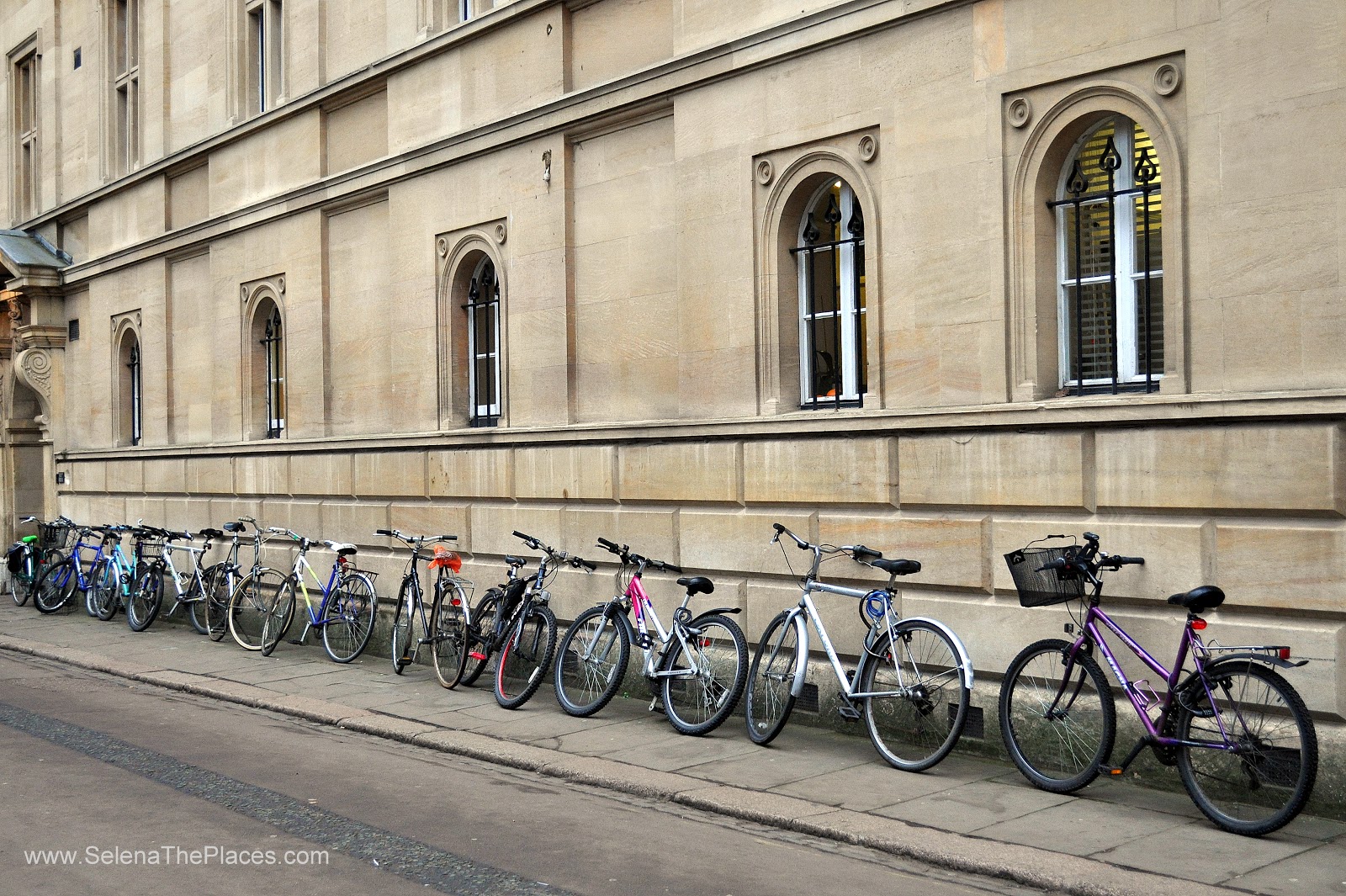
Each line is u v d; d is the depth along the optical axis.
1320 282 6.96
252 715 10.70
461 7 13.63
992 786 7.58
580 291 11.89
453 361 13.45
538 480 12.07
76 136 21.73
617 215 11.49
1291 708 6.30
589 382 11.80
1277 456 7.05
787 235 10.00
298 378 15.80
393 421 14.16
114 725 10.09
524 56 12.42
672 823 7.09
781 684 8.83
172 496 18.44
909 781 7.75
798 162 9.76
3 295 22.20
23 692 11.91
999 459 8.34
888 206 9.11
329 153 15.42
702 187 10.46
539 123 12.09
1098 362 8.30
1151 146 7.97
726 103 10.25
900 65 9.00
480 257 13.29
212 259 17.53
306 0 15.56
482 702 10.77
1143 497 7.63
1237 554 7.23
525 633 10.67
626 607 10.00
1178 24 7.54
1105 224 8.24
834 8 9.30
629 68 11.43
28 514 22.80
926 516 8.83
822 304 9.94
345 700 11.00
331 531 15.02
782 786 7.66
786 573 9.73
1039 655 7.68
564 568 11.70
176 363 18.78
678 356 10.79
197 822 7.04
